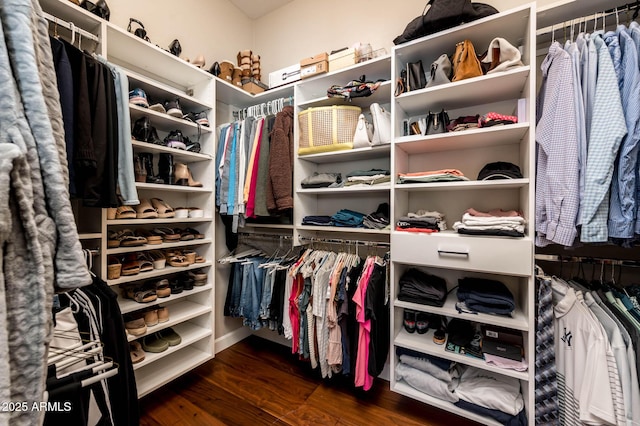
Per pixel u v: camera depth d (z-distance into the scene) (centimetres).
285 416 142
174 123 165
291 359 197
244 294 195
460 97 147
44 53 50
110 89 118
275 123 177
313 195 209
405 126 161
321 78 180
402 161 164
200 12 207
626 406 95
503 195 153
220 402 152
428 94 143
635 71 96
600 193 96
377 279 145
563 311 114
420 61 153
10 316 39
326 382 170
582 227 99
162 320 154
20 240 40
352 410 146
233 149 184
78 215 135
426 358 148
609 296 110
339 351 149
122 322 112
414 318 159
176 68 168
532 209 118
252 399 154
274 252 214
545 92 117
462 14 125
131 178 127
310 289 159
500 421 123
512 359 126
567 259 119
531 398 117
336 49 208
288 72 196
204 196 185
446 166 167
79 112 104
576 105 104
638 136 92
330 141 172
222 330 214
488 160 156
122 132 125
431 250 134
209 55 213
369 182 163
